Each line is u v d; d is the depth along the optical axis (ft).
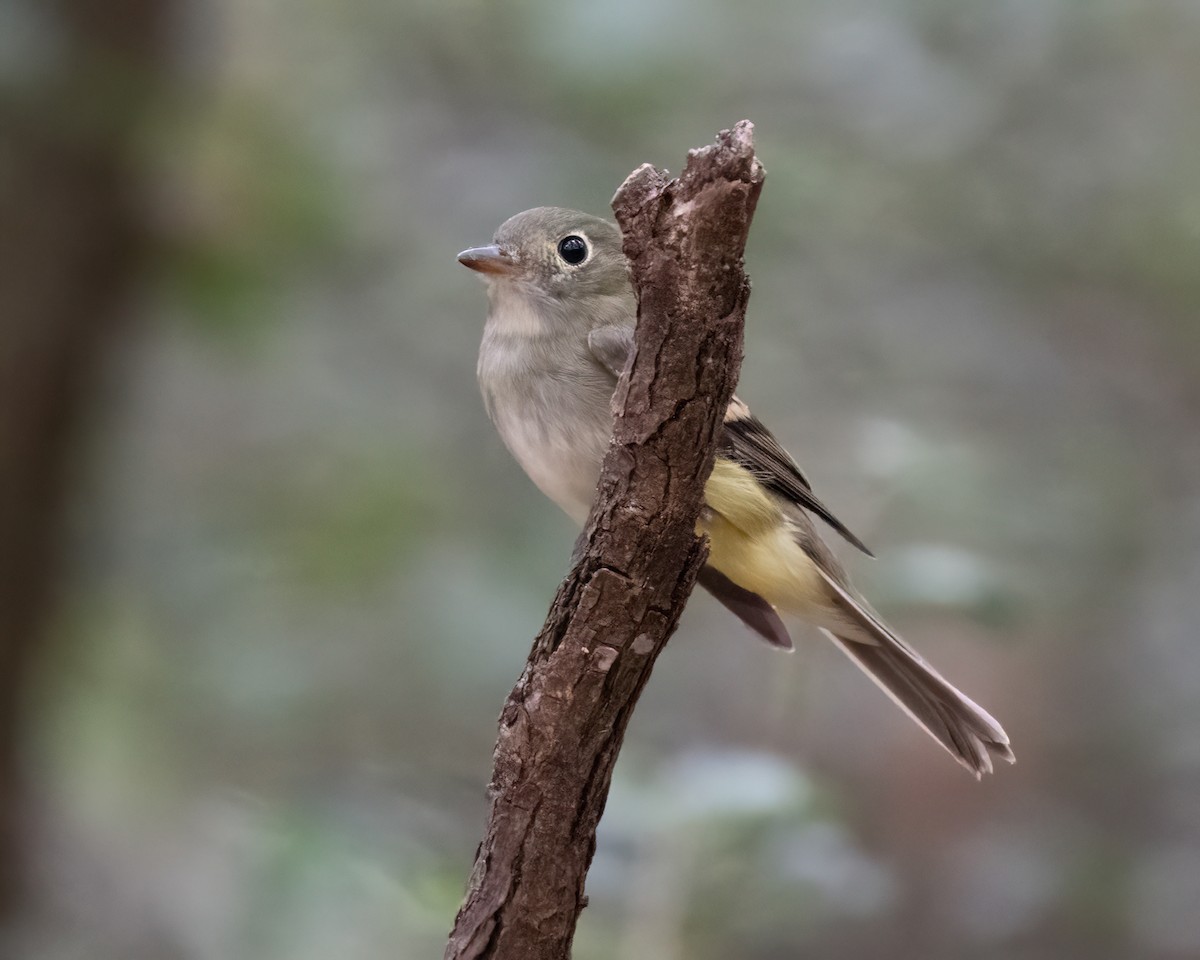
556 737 15.24
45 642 33.45
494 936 15.33
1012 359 39.65
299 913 26.99
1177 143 40.01
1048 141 40.09
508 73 39.19
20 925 32.91
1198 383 40.22
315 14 38.55
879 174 39.91
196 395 43.14
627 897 25.43
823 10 39.70
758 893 25.38
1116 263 40.01
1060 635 38.75
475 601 35.73
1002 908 36.35
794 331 39.60
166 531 37.96
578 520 23.86
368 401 38.99
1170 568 38.81
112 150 31.17
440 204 38.93
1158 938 35.83
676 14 37.35
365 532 35.78
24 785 33.35
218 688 36.94
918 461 30.07
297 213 33.96
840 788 35.73
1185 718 38.78
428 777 32.55
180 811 36.73
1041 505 37.17
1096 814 38.34
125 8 31.07
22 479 32.45
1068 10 39.04
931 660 38.75
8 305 31.76
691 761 25.89
